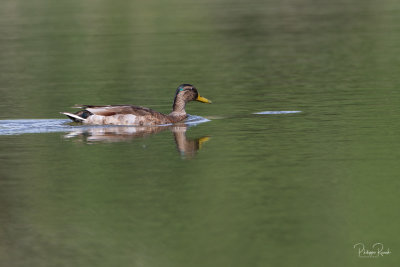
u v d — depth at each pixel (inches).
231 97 932.6
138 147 654.5
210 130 730.2
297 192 508.7
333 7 2097.7
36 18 1937.7
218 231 442.3
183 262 400.8
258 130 722.8
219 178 546.9
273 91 965.2
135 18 1905.8
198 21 1822.1
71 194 515.2
